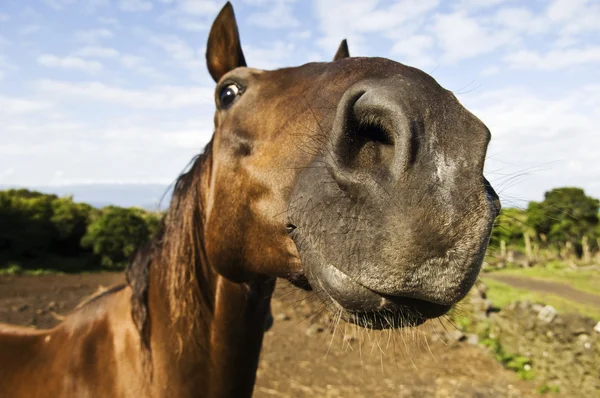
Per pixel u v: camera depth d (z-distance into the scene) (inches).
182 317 69.6
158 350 69.9
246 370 74.4
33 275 629.3
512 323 333.1
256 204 58.1
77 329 79.4
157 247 74.6
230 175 61.8
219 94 70.6
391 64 44.8
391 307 39.1
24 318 342.6
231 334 71.3
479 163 35.6
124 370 71.1
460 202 34.6
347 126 38.4
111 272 723.4
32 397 75.8
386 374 278.4
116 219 753.0
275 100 60.4
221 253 63.9
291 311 424.8
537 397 254.7
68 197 873.5
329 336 351.9
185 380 69.3
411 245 34.8
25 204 789.2
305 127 51.5
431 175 35.0
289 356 302.7
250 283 71.0
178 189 75.5
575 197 1094.4
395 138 35.7
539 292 668.1
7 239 742.5
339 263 39.4
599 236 1270.9
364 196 37.5
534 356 298.5
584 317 291.7
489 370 293.7
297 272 55.8
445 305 38.6
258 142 59.4
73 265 741.3
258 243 59.2
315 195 43.9
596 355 263.3
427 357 311.3
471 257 34.3
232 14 78.8
